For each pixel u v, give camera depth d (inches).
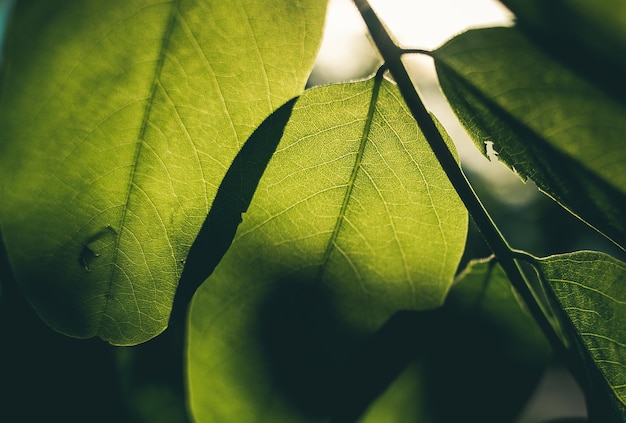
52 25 3.9
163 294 4.3
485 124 4.3
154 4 4.0
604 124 4.2
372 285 4.7
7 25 3.9
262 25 4.2
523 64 4.2
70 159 4.1
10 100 4.0
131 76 4.1
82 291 4.2
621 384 4.4
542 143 4.2
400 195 4.5
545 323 4.5
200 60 4.1
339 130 4.4
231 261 4.6
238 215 4.3
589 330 4.5
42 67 4.0
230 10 4.1
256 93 4.2
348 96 4.4
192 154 4.2
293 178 4.4
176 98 4.1
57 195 4.1
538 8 4.1
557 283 4.5
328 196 4.5
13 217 4.1
